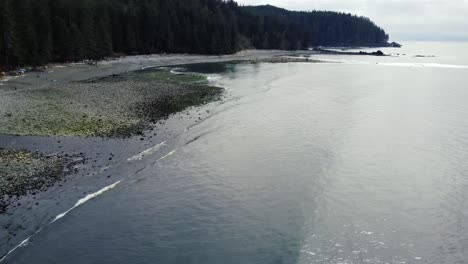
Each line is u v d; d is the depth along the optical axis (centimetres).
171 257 2275
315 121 4981
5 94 5753
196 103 5941
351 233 2491
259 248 2348
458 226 2577
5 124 4272
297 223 2602
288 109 5659
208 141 4200
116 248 2355
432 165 3550
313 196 2959
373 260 2242
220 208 2811
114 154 3722
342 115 5303
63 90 6331
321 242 2402
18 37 8462
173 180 3256
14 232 2452
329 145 4047
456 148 3991
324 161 3616
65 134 4125
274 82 8344
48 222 2581
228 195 3000
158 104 5688
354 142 4144
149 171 3416
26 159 3428
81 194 2955
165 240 2434
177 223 2622
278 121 4981
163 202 2898
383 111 5556
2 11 8200
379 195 2980
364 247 2355
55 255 2277
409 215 2705
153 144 4044
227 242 2409
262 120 5034
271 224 2597
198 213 2745
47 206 2748
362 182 3192
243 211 2766
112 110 5172
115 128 4431
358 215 2700
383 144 4088
